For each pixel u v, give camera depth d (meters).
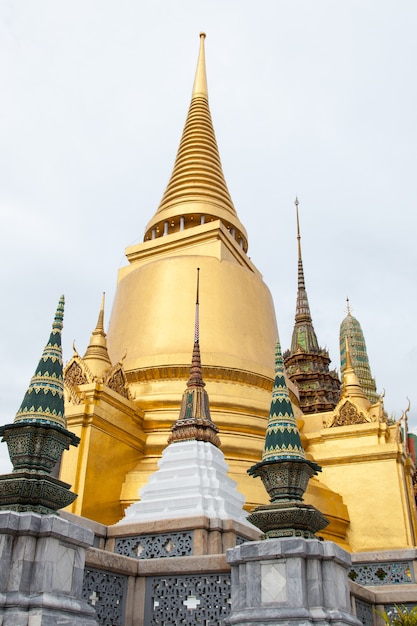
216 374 29.62
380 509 26.97
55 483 9.49
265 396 30.34
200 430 20.52
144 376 29.61
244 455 26.45
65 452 22.94
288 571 9.71
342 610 9.89
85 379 25.41
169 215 37.97
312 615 9.41
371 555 17.59
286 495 10.65
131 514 17.70
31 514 9.00
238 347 31.62
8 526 8.75
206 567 11.62
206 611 11.39
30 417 9.72
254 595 9.79
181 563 11.85
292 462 10.66
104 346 28.89
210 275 33.47
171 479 18.58
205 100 45.50
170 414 27.45
